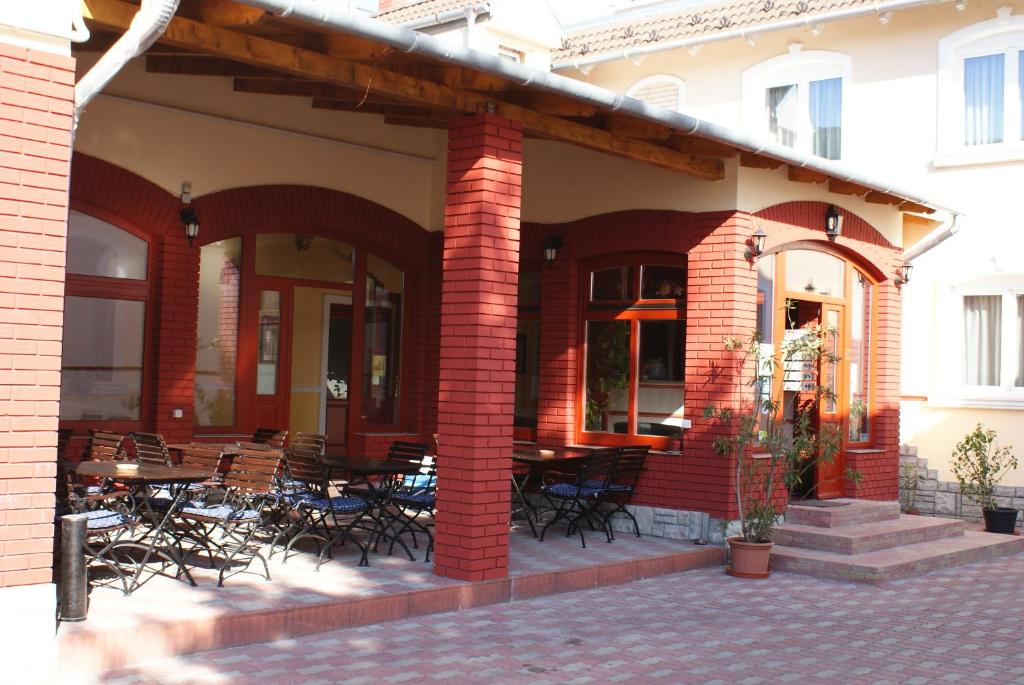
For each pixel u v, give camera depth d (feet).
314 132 40.78
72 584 21.13
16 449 19.48
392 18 57.98
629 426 39.32
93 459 29.96
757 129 54.54
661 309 38.68
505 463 28.35
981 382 47.78
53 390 19.97
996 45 47.37
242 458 27.86
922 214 46.26
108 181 34.68
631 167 38.73
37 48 19.70
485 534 27.81
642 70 58.85
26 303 19.60
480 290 27.76
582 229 40.04
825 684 22.22
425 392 44.88
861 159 51.03
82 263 34.58
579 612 27.76
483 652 23.29
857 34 51.29
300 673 20.88
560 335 40.60
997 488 45.75
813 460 41.24
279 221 39.73
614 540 36.17
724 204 36.37
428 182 45.19
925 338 48.80
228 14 21.66
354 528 34.99
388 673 21.29
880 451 44.32
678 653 24.16
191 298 36.70
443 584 27.04
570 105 28.58
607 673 22.27
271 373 40.60
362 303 43.62
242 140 38.45
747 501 35.91
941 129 48.49
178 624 21.58
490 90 27.63
